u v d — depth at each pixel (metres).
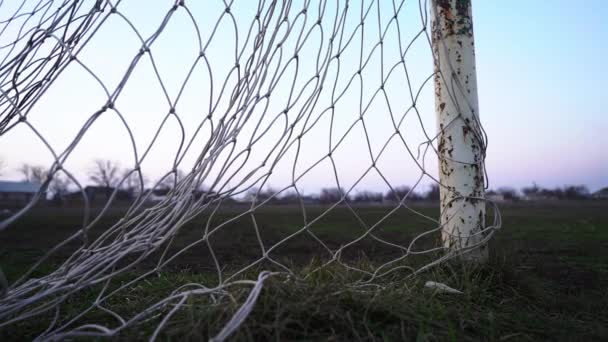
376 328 1.53
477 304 1.95
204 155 1.73
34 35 1.73
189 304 1.55
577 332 1.75
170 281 2.46
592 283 2.72
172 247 5.49
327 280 1.95
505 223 10.00
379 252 4.73
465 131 2.48
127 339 1.47
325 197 31.72
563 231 7.47
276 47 1.97
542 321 1.84
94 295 2.30
